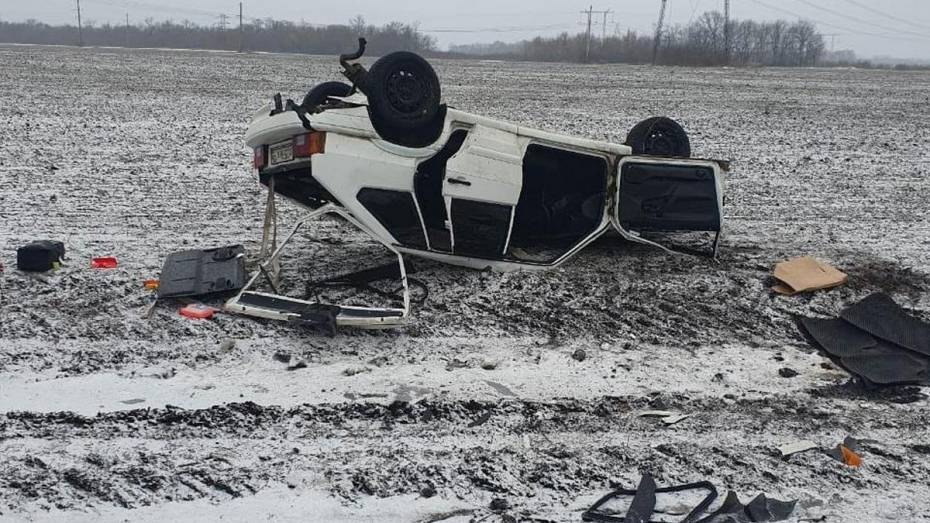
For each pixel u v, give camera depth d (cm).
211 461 423
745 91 3281
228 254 693
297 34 10575
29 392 491
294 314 582
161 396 492
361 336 592
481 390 515
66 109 1905
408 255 701
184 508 383
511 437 460
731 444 459
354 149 636
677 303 681
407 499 396
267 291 672
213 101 2231
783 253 848
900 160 1530
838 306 683
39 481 399
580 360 566
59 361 534
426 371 540
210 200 1029
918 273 784
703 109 2445
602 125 1953
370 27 11012
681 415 491
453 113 677
